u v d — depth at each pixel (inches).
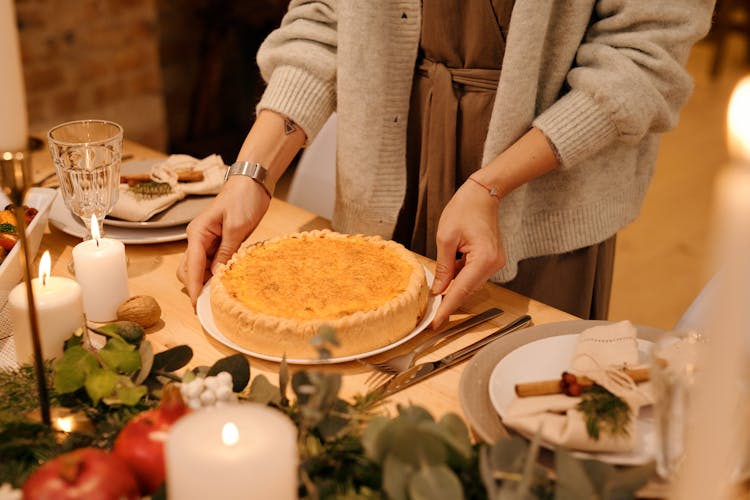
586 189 50.6
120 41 131.5
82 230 50.0
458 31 49.6
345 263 41.7
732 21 188.1
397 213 55.1
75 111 130.4
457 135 52.3
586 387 31.0
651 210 135.6
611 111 43.8
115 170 46.1
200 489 20.2
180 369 36.8
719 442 17.2
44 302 34.1
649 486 27.2
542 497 25.3
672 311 109.2
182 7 140.8
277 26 142.1
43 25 121.4
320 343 25.0
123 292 40.9
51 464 24.3
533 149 44.8
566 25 45.3
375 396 31.1
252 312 37.2
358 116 52.2
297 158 141.1
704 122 170.2
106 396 30.3
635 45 44.0
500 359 35.9
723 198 14.5
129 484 24.4
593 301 57.1
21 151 26.2
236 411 21.8
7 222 44.9
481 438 31.8
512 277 50.9
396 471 24.5
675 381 25.2
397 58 51.5
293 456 20.9
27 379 32.3
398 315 37.9
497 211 45.0
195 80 148.6
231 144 147.6
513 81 45.4
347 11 50.1
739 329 16.2
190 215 51.6
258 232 52.3
